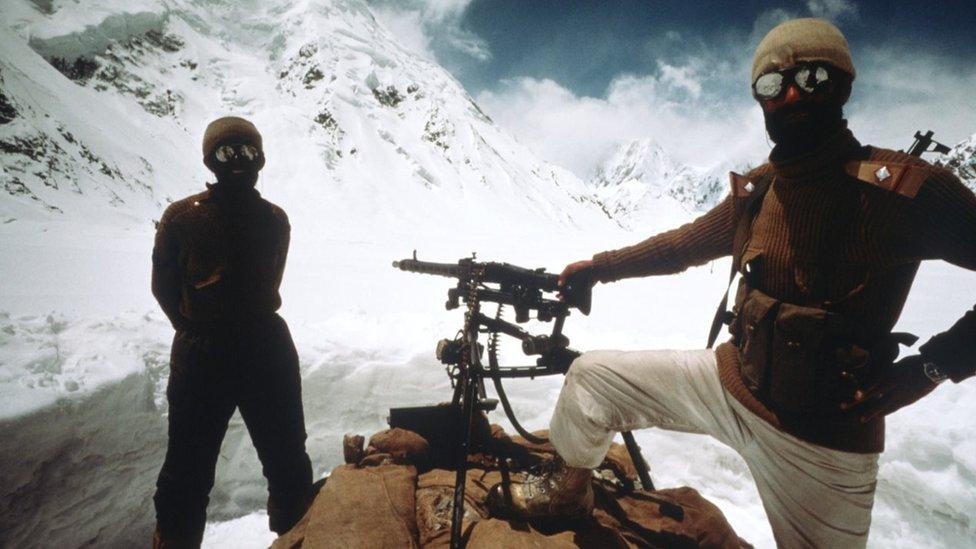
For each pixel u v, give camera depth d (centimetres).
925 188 106
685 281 1941
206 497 231
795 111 119
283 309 1037
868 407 117
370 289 1364
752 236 138
